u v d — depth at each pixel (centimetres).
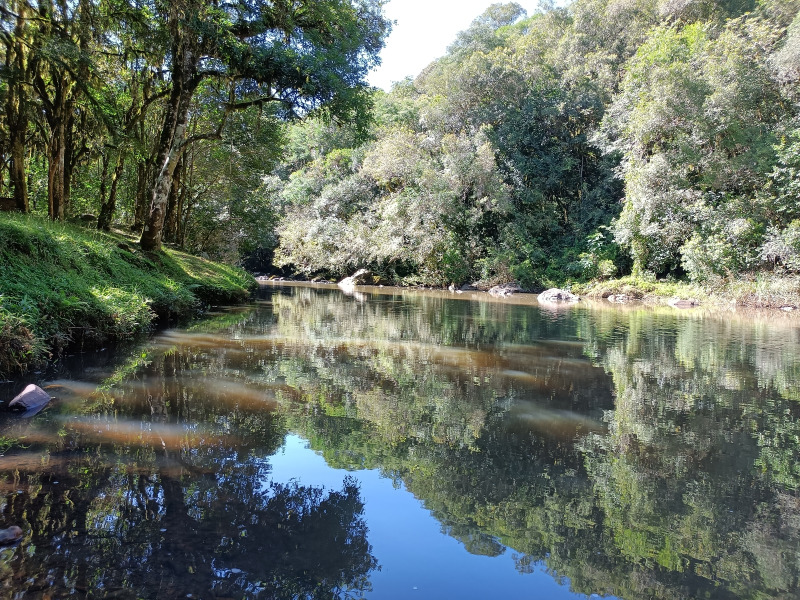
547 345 748
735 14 2527
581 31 3306
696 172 1959
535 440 333
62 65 925
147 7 1021
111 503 227
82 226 1258
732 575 187
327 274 3450
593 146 2755
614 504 244
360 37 1243
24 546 188
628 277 2184
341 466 283
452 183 2680
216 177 1944
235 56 1015
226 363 548
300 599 167
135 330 704
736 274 1730
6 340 445
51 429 321
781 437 344
